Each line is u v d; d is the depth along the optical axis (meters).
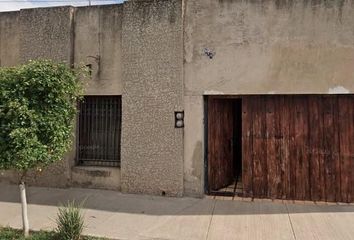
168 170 7.62
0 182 8.77
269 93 7.23
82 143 8.49
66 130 5.62
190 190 7.56
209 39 7.48
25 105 5.20
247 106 7.48
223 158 8.09
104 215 6.53
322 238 5.45
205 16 7.50
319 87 7.04
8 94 5.23
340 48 6.96
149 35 7.78
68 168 8.25
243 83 7.34
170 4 7.64
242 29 7.32
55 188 8.27
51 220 6.25
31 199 7.50
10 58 8.88
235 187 8.05
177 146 7.58
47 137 5.39
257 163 7.44
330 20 6.98
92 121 8.45
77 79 5.93
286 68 7.16
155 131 7.71
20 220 6.31
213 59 7.46
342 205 6.95
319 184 7.16
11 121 5.18
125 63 7.93
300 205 6.98
